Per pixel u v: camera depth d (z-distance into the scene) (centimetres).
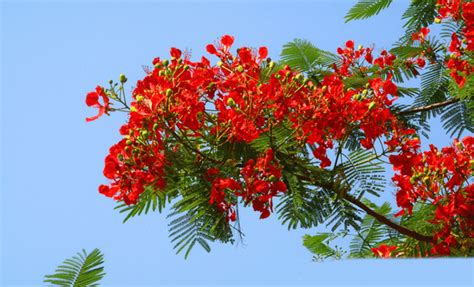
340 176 393
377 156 408
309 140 373
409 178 414
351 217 402
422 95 598
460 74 494
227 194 366
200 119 358
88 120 355
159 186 349
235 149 368
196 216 356
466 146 425
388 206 508
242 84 371
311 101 372
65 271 264
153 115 337
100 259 270
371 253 495
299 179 388
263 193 360
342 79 493
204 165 359
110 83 356
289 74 368
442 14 557
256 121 365
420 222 447
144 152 346
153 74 356
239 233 359
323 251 491
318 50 555
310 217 392
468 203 407
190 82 357
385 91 398
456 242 411
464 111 558
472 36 484
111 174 349
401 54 598
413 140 414
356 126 395
